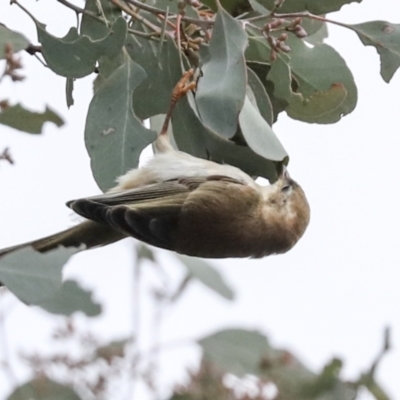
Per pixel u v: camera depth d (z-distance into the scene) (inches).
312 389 309.4
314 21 363.3
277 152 319.3
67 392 297.1
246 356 324.5
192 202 334.0
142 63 337.1
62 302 296.4
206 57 316.8
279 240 362.6
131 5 339.0
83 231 338.0
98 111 328.2
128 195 324.8
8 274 266.8
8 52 292.2
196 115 340.8
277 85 347.9
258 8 341.1
